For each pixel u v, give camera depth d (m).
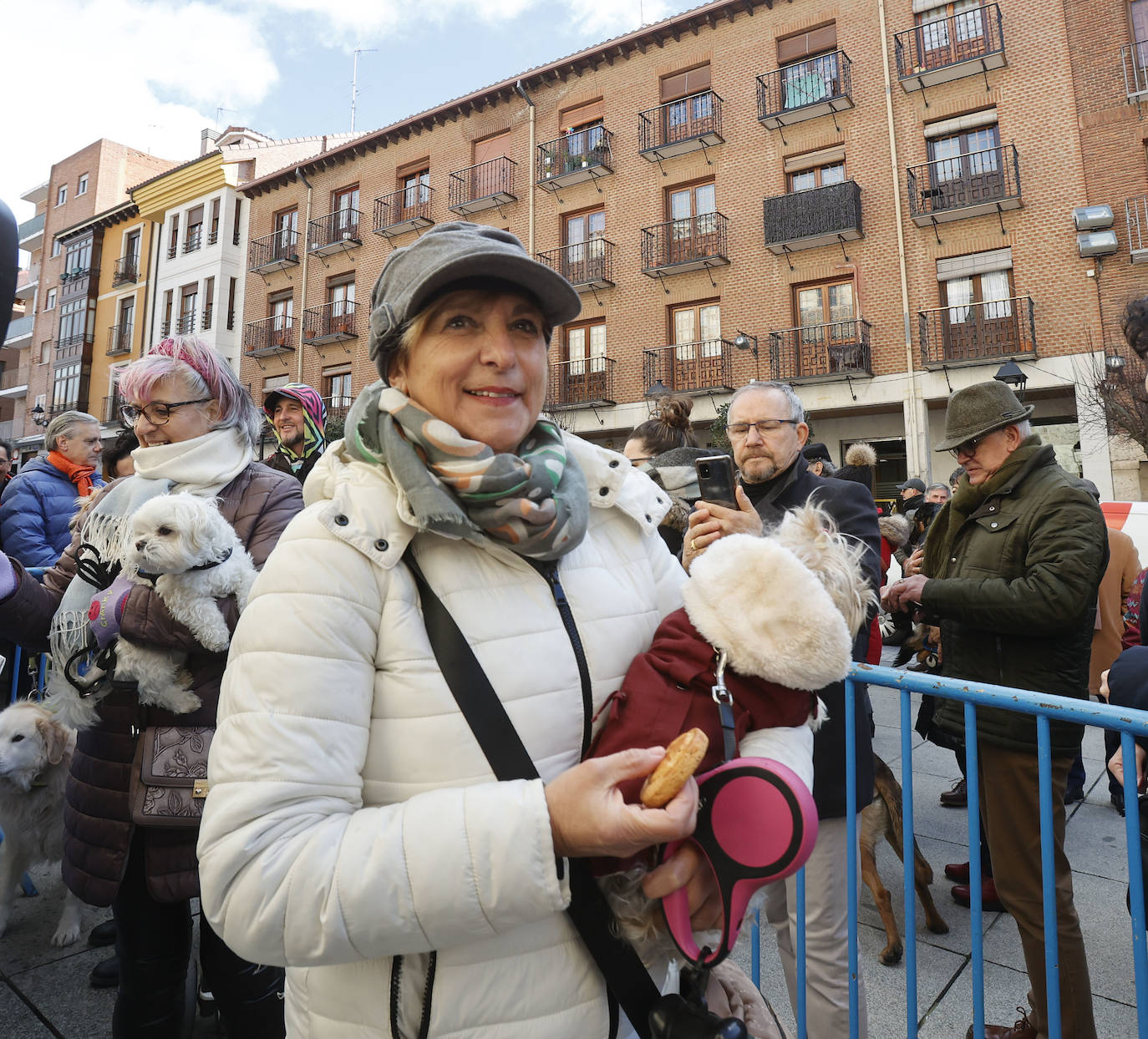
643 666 0.98
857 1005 1.76
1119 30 12.45
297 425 3.96
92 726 1.64
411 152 20.59
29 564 3.56
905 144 14.12
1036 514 2.20
